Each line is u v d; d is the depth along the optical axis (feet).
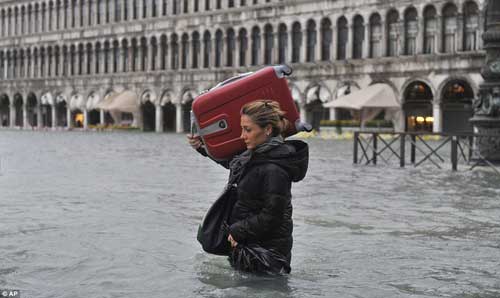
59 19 365.20
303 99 262.26
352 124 233.76
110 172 79.66
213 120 28.53
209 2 297.74
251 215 27.45
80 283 26.68
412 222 43.45
